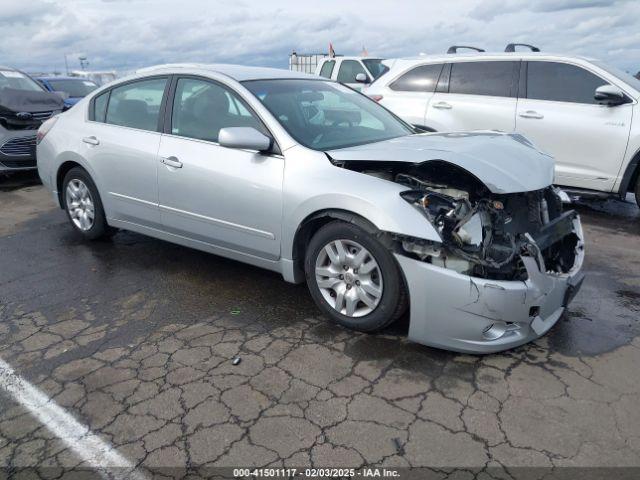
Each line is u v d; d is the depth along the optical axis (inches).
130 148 172.2
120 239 208.7
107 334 135.3
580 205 265.1
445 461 91.7
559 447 94.7
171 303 152.0
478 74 262.4
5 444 97.2
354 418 102.3
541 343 128.9
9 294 160.1
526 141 156.3
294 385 112.7
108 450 95.2
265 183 140.0
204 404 107.0
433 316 117.5
